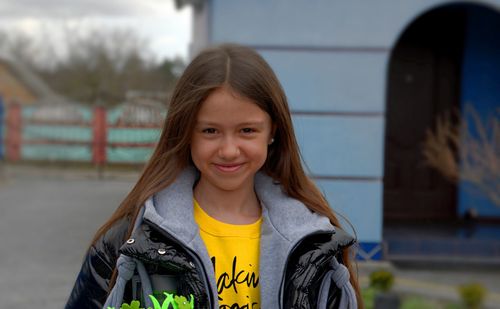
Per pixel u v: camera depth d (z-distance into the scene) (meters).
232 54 1.91
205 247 1.86
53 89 35.12
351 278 2.13
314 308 1.91
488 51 9.44
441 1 7.39
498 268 7.55
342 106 7.40
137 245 1.78
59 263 7.61
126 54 30.02
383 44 7.39
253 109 1.87
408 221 9.38
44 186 14.27
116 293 1.82
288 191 2.09
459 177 8.30
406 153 9.64
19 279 6.88
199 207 2.02
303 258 1.89
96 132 16.80
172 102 1.93
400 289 6.50
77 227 9.73
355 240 1.98
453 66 9.50
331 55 7.39
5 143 18.33
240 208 2.04
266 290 1.91
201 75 1.86
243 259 1.97
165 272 1.83
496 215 9.62
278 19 7.37
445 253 7.82
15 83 35.50
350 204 7.41
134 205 1.97
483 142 8.91
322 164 7.41
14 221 10.10
